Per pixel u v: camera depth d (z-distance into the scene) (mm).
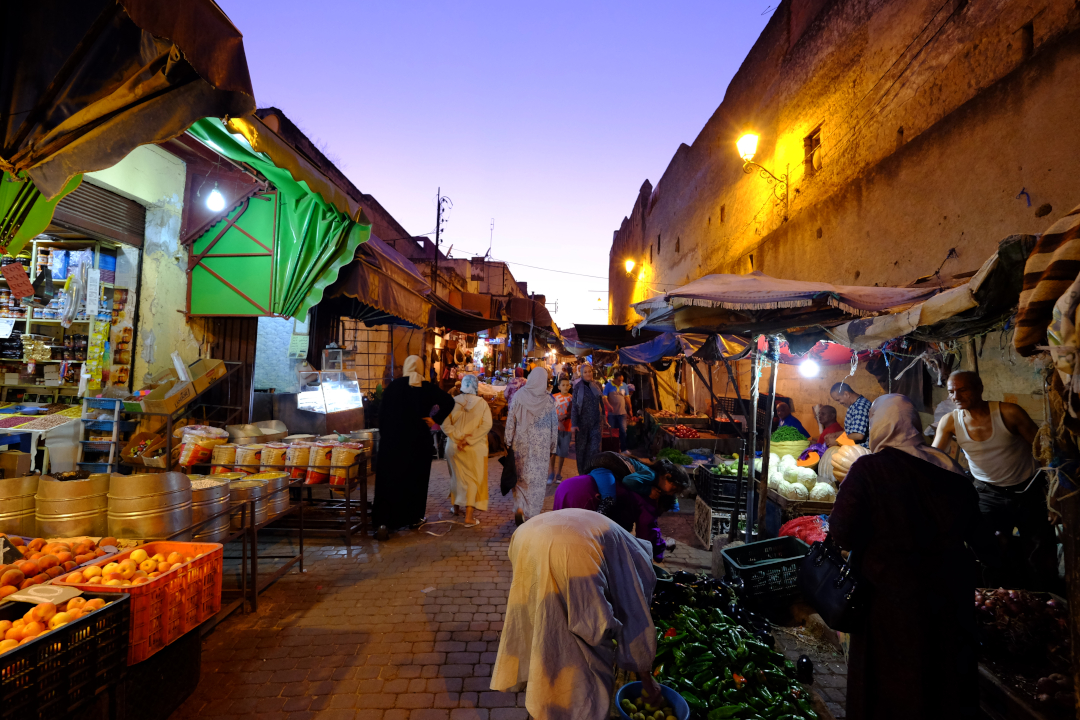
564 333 17047
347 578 4816
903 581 2365
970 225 5562
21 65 2109
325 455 5512
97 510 3447
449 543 5824
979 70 5520
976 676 2367
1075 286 1583
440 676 3307
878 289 4352
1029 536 3623
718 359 8148
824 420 6582
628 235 29391
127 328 6199
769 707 2812
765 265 10992
